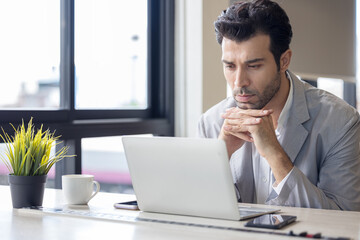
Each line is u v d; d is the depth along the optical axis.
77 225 1.48
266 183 2.14
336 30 4.64
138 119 3.45
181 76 3.63
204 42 3.54
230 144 2.04
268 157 1.89
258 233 1.36
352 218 1.58
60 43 2.99
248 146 2.19
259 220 1.48
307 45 4.25
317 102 2.12
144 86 3.62
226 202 1.53
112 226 1.46
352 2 4.89
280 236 1.33
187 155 1.56
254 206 1.82
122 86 3.42
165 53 3.63
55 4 2.94
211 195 1.55
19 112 2.68
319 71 4.42
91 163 3.16
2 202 1.89
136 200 1.86
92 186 1.86
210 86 3.60
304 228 1.42
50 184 2.96
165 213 1.66
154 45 3.65
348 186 1.96
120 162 3.38
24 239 1.31
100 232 1.38
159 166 1.63
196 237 1.32
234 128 1.95
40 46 2.87
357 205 1.94
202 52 3.54
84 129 2.99
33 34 2.83
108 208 1.75
